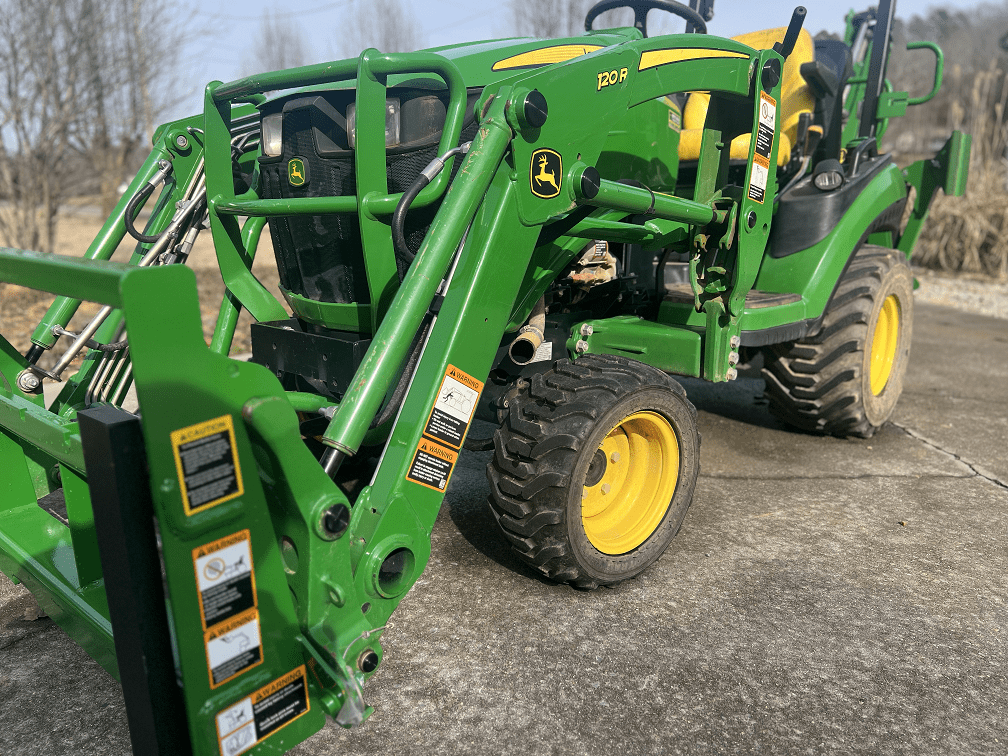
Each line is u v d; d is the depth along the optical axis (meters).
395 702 1.87
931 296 8.68
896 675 2.00
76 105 7.54
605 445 2.40
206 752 1.40
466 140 2.21
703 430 4.00
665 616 2.25
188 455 1.30
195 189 2.60
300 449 1.48
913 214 4.38
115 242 2.70
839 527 2.86
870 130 4.05
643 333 2.76
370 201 1.96
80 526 1.82
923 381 5.04
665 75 2.30
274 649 1.49
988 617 2.28
